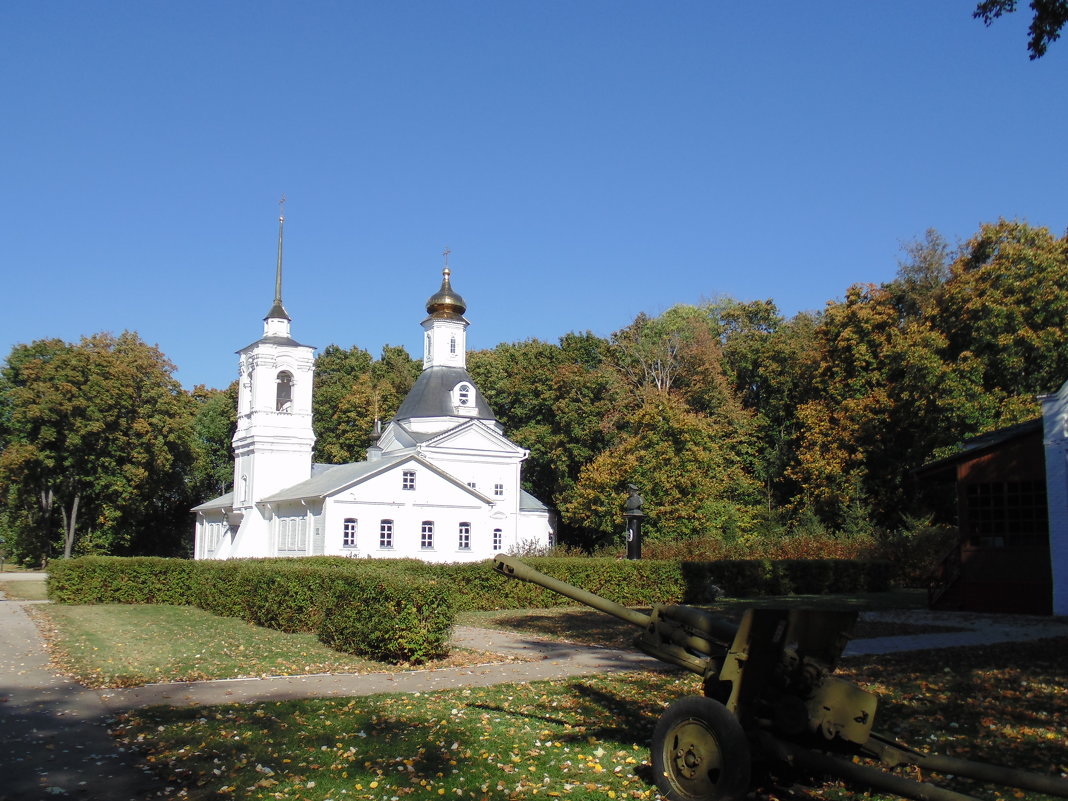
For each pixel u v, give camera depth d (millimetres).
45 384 55719
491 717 10031
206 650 16531
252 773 7883
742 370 60969
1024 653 15062
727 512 47656
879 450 43812
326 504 45250
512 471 58219
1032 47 14828
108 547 60375
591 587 27172
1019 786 6066
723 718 6578
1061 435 21625
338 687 12203
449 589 15266
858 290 47344
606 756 8375
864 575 32344
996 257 40531
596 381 61219
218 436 75312
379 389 75938
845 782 7188
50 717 10391
